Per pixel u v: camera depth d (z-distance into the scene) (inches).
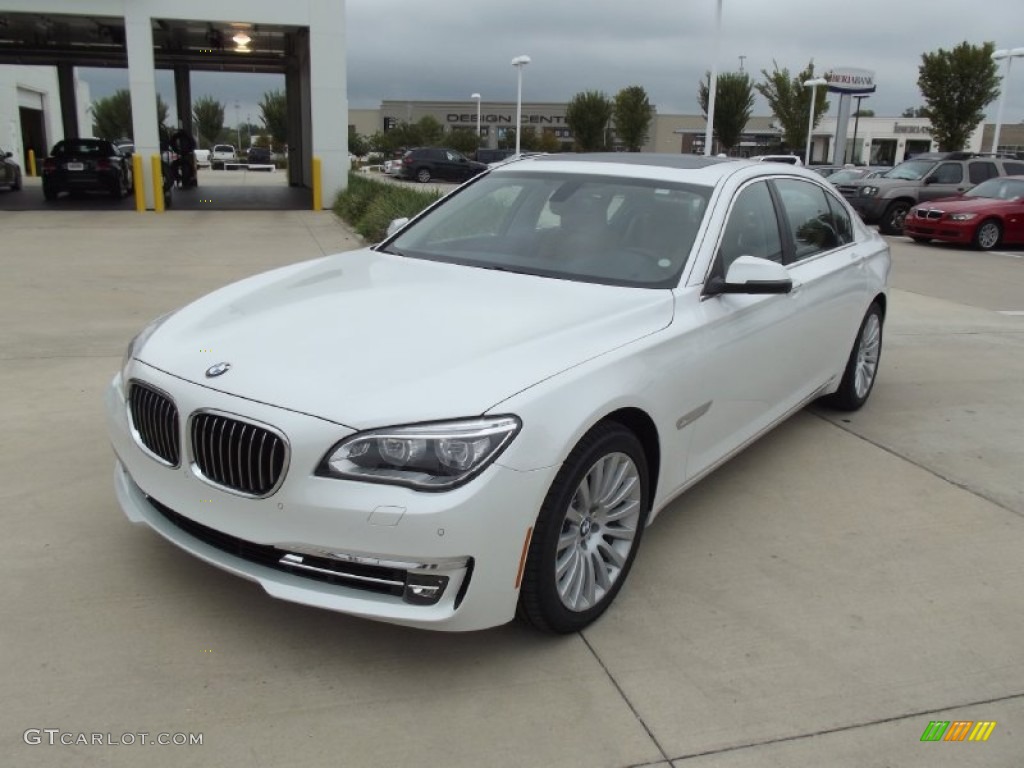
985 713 110.9
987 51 1422.2
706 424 147.5
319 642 118.6
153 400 118.5
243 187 1132.5
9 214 695.1
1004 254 643.5
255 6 762.8
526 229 163.3
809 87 1831.9
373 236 544.7
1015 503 176.2
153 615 122.5
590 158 182.4
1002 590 141.5
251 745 99.2
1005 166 808.3
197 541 116.6
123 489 131.6
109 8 729.0
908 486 182.9
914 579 143.9
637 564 145.1
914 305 398.0
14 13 738.2
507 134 3132.4
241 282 159.5
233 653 115.3
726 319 148.3
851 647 123.8
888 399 245.3
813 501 173.6
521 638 122.3
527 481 105.9
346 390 106.7
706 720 107.2
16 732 99.2
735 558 148.5
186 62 1177.4
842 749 103.3
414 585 103.8
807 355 186.7
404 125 2898.6
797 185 192.7
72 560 135.9
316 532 103.3
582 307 132.3
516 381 109.7
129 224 635.5
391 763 97.6
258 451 105.3
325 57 783.1
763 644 123.6
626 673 115.5
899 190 781.3
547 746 101.3
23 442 184.2
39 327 292.0
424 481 101.6
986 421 227.8
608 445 119.3
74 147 876.6
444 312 129.0
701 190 160.2
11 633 116.9
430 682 111.7
